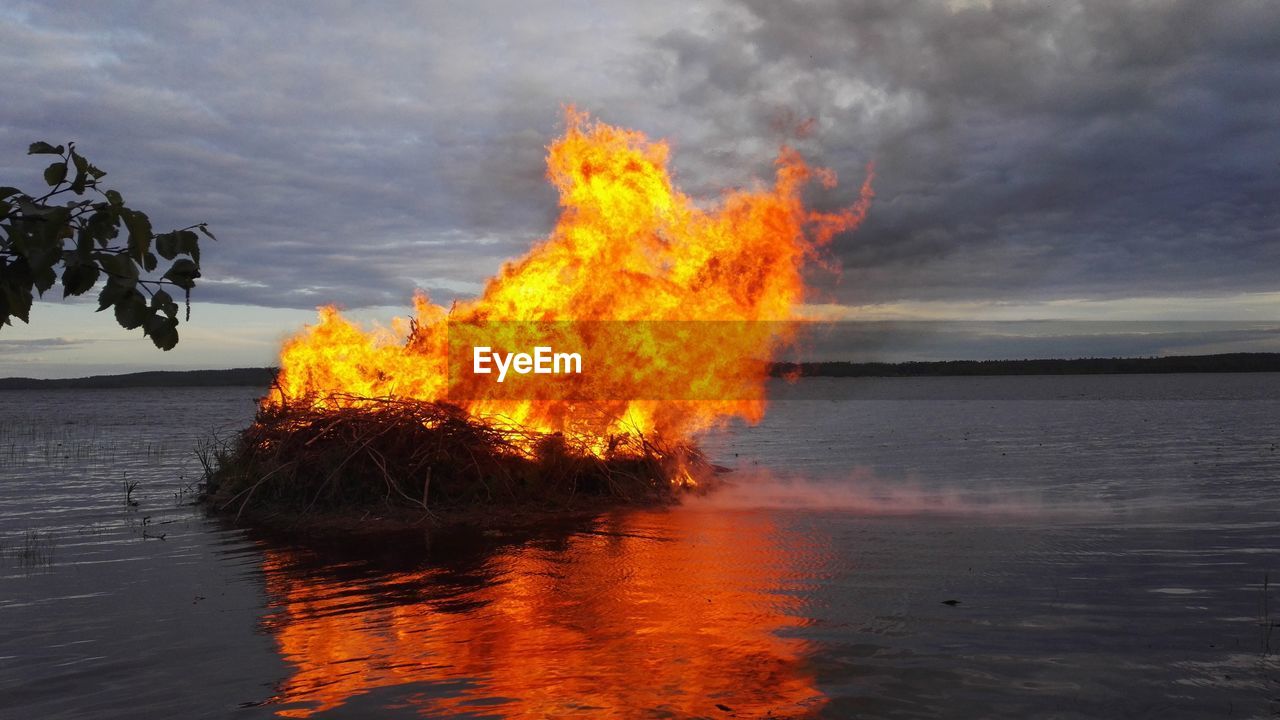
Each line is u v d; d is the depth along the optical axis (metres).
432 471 11.45
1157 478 13.91
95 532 10.14
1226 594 6.61
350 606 6.62
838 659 5.20
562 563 8.05
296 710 4.51
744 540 9.04
